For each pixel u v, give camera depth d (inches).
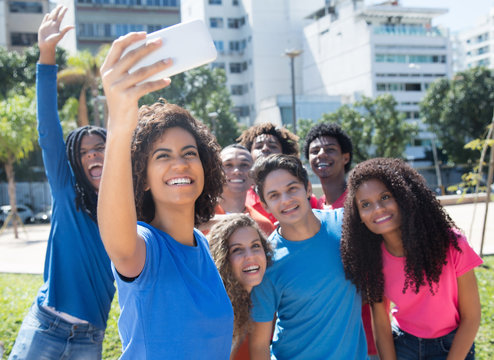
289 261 104.4
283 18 2450.8
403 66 2132.1
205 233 118.6
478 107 1403.8
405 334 111.2
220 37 2485.2
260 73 2400.3
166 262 67.4
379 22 2220.7
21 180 1295.5
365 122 1307.8
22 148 709.9
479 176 339.3
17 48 2041.1
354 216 107.3
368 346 123.3
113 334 203.5
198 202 82.4
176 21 1777.8
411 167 110.9
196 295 68.6
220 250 103.4
